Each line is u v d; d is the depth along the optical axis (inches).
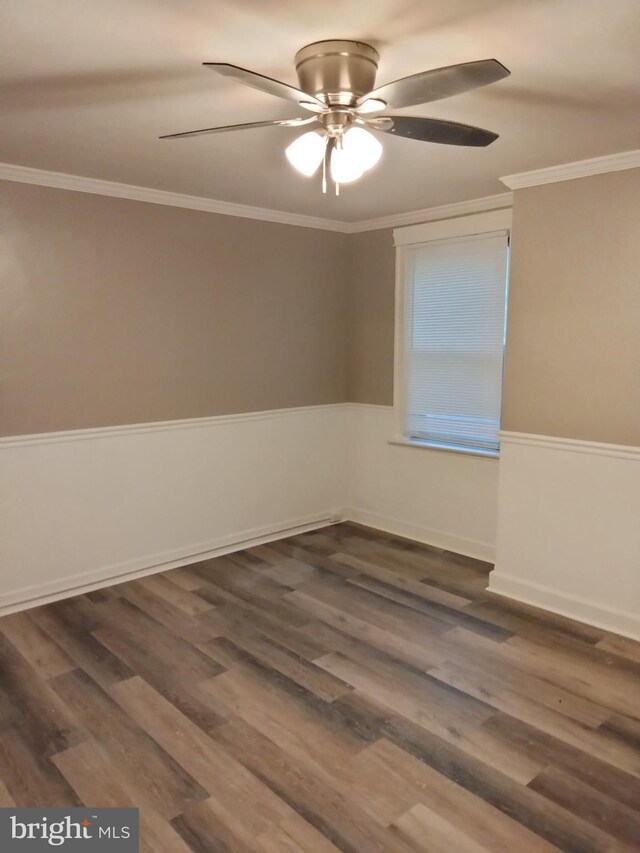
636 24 68.4
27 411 136.4
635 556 125.0
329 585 152.2
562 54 76.0
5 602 137.0
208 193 151.1
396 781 87.2
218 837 77.6
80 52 75.8
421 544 181.5
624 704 104.7
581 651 121.3
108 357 147.3
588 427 128.6
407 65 79.8
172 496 162.6
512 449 141.3
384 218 179.6
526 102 91.0
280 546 179.5
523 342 136.7
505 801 83.6
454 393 172.7
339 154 79.7
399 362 185.0
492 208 154.4
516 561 143.9
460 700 105.7
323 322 191.3
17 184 130.2
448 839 77.5
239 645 123.4
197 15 67.0
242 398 174.6
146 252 150.8
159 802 83.2
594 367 126.6
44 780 87.1
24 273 133.1
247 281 171.3
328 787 86.0
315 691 108.2
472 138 81.4
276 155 118.3
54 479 141.8
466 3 64.2
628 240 119.6
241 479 177.0
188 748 93.7
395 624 132.3
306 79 76.4
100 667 115.3
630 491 124.3
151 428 156.5
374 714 101.9
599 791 85.5
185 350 160.9
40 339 136.6
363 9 65.7
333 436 199.2
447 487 176.2
